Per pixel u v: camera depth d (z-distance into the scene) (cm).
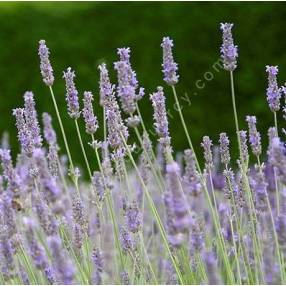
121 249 753
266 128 1906
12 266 624
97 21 2089
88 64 2078
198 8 2012
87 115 738
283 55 1953
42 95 2080
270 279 544
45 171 534
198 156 1923
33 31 2117
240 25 1980
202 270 698
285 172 593
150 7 2048
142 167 845
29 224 570
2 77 2109
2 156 640
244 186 759
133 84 714
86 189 1198
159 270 939
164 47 722
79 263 705
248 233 792
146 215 1059
